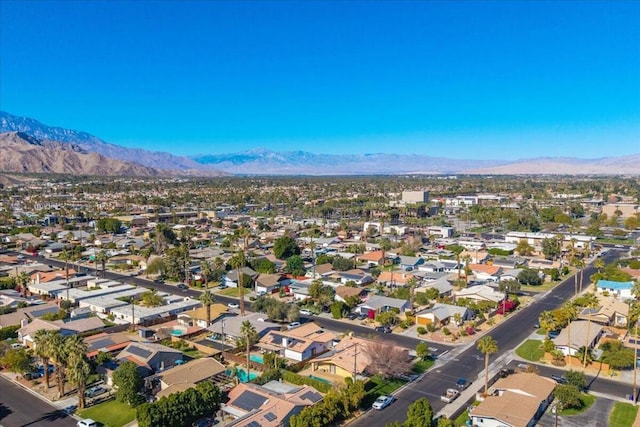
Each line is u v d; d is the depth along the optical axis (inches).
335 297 5290.4
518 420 2564.0
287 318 4542.3
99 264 7140.8
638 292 4296.3
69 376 2849.4
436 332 4249.5
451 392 3026.6
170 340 4069.9
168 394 2903.5
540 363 3550.7
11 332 4178.2
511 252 7849.4
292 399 2780.5
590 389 3125.0
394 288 5807.1
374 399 2984.7
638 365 3464.6
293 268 6437.0
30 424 2709.2
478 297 5083.7
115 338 3870.6
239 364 3572.8
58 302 5113.2
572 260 7066.9
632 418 2743.6
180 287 5935.0
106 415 2807.6
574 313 4148.6
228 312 4790.8
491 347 2967.5
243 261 6220.5
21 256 7721.5
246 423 2509.8
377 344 3494.1
